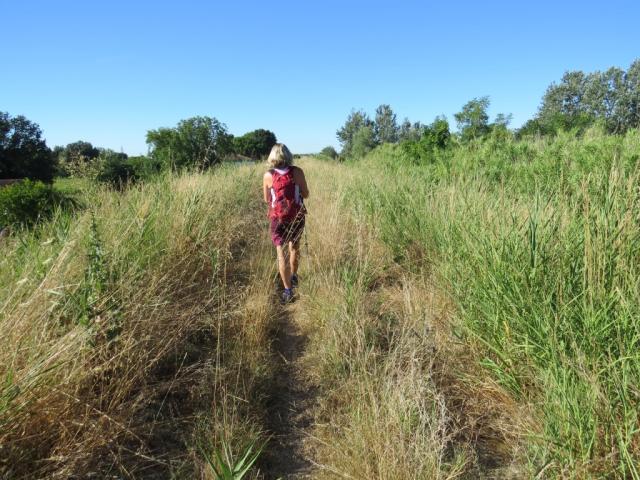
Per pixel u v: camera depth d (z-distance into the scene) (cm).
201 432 236
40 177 5753
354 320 325
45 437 199
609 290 226
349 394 268
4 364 195
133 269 316
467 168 777
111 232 377
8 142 5453
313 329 367
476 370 267
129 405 243
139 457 221
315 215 711
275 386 295
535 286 252
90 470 205
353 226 578
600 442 183
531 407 218
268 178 451
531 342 232
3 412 180
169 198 525
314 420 261
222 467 180
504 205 355
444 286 353
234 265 518
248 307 377
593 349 204
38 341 215
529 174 672
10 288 242
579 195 290
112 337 251
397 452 196
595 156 660
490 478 203
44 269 271
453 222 388
